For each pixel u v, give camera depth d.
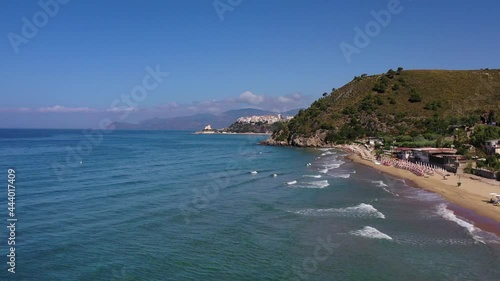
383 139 118.75
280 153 120.25
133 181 58.03
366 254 26.20
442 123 121.75
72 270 23.45
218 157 105.00
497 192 46.41
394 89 159.50
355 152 114.56
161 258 25.58
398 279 22.34
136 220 34.69
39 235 29.84
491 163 60.12
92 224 33.19
